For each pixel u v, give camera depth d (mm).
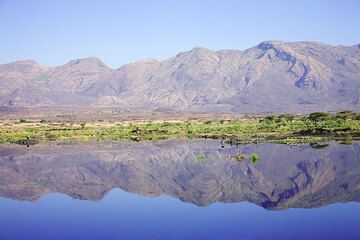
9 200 49406
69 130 146750
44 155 87750
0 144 109625
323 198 46781
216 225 37625
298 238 33469
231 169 66625
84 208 45031
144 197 49906
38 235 36094
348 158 71562
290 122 162000
